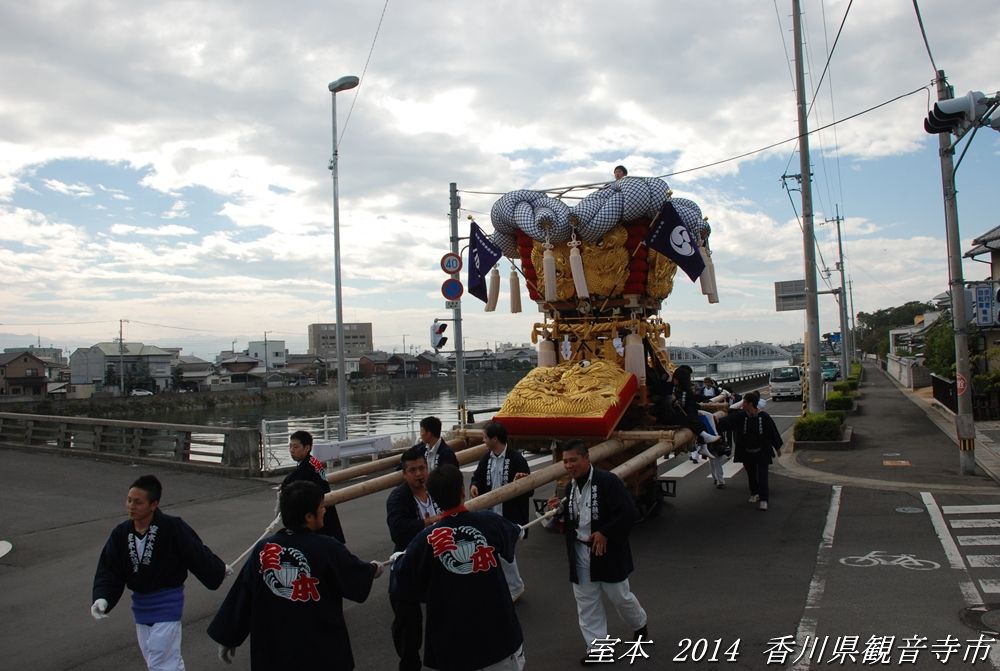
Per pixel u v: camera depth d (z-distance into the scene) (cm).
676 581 734
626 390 929
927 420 2220
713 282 1072
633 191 952
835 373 5512
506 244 1078
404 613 504
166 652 455
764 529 948
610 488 525
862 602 643
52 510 1197
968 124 863
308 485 397
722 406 1309
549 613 656
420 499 582
